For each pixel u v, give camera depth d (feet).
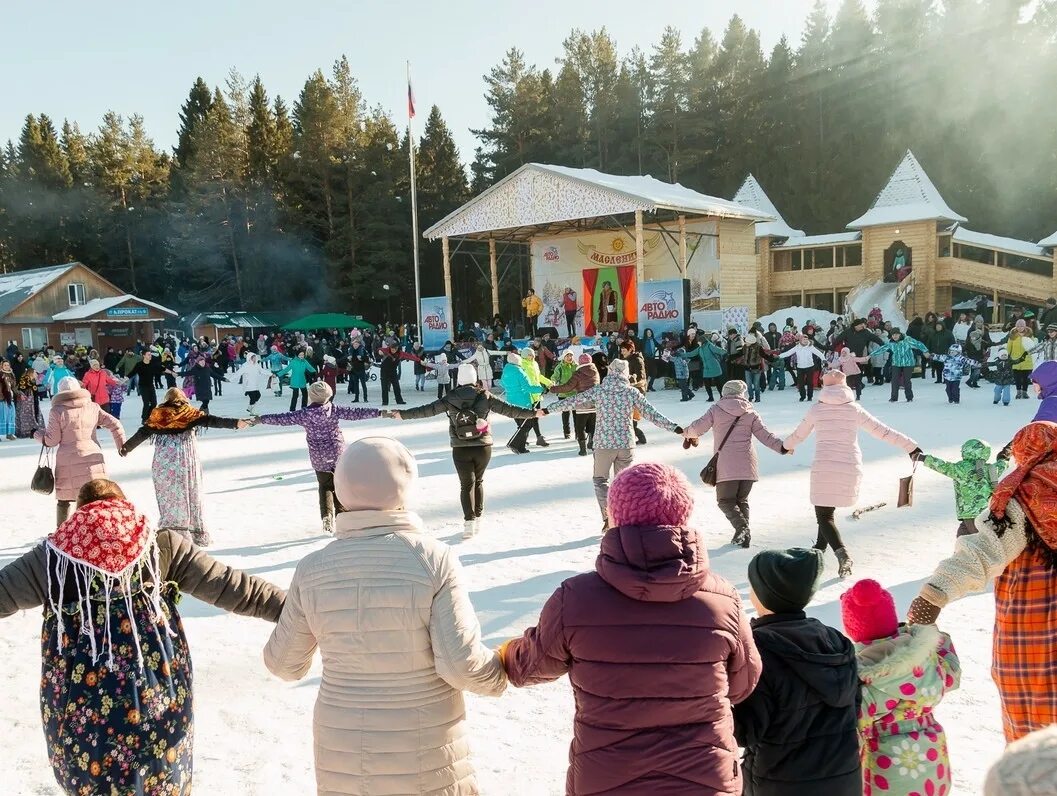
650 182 111.96
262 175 206.39
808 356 65.62
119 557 8.31
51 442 25.36
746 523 23.76
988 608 18.30
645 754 6.77
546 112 202.90
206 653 17.80
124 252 231.09
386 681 7.71
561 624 7.19
